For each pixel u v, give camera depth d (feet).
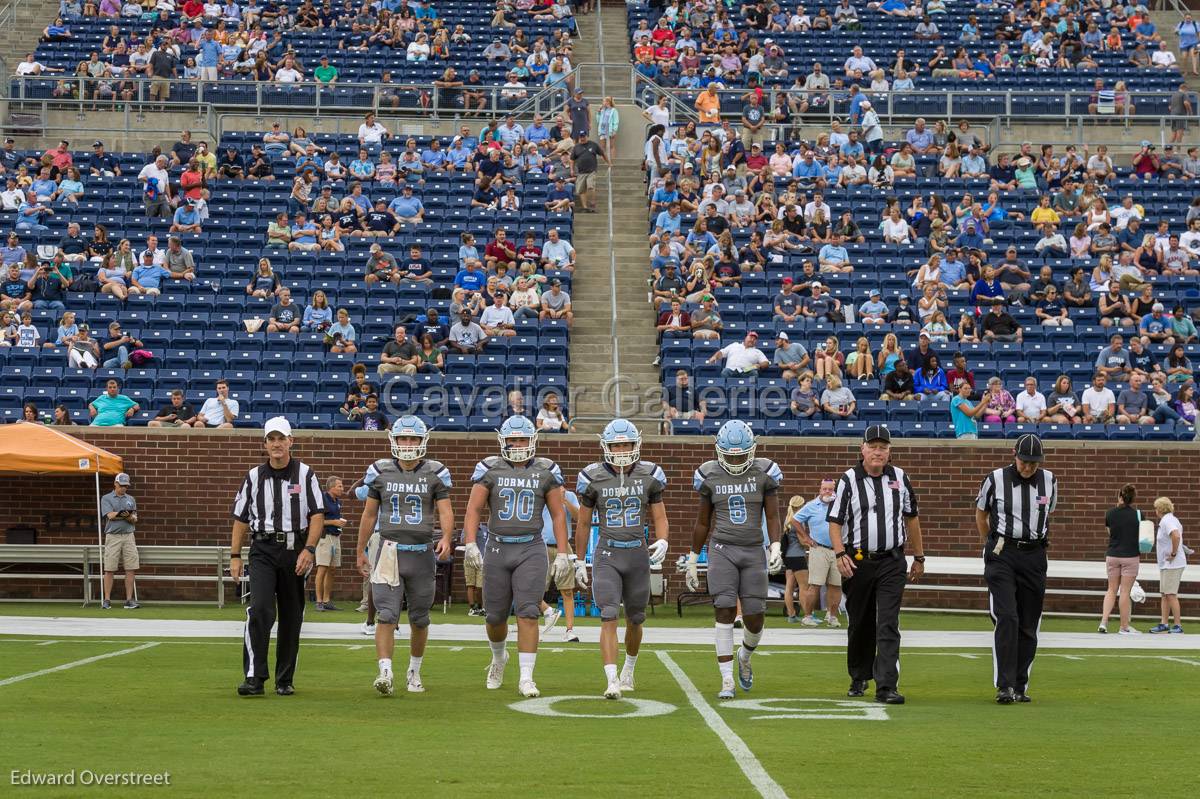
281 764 24.40
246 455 71.00
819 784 22.77
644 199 99.19
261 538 34.30
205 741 26.91
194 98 109.29
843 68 124.36
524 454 35.24
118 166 101.04
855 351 80.07
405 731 28.48
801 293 85.51
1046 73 122.72
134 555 66.59
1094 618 68.95
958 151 103.71
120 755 25.22
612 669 33.96
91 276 86.17
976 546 71.10
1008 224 94.79
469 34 128.57
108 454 67.97
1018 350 80.69
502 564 35.04
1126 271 88.69
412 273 86.94
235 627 55.31
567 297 83.87
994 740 27.78
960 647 51.88
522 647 34.76
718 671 41.24
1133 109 114.11
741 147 101.81
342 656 45.06
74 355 77.77
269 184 97.50
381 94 109.19
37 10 132.16
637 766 24.38
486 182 96.94
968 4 136.98
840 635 55.36
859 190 99.91
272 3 130.72
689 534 70.49
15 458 65.21
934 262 87.66
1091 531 71.36
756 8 132.16
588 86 114.01
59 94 108.47
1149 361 80.28
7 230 90.48
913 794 22.04
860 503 34.71
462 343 79.41
